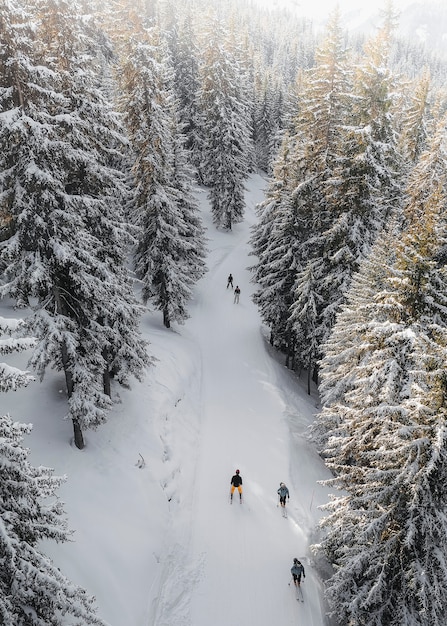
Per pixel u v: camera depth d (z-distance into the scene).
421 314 13.52
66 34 13.18
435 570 10.82
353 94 22.34
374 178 21.52
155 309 29.69
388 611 11.81
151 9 56.66
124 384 18.81
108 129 14.13
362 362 15.03
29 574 8.27
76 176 14.43
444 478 10.81
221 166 44.44
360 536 11.15
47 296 14.32
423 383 11.21
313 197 25.91
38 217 12.23
